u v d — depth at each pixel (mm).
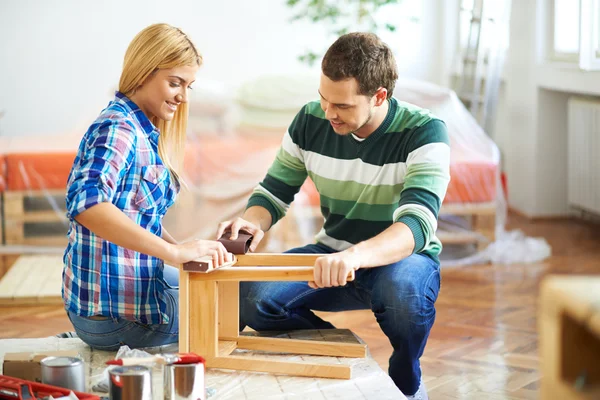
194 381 1519
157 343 1948
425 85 4523
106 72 5980
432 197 1896
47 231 4406
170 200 1920
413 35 6168
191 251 1694
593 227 5168
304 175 2242
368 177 2049
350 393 1678
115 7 5926
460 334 3111
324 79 1888
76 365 1561
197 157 4227
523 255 4336
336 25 6121
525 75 5562
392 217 2074
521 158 5676
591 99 5117
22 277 3781
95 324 1889
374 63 1878
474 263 4273
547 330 1007
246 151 4305
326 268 1657
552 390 1001
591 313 920
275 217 2197
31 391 1476
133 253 1837
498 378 2615
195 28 6020
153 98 1826
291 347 1913
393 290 1893
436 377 2633
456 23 6102
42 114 5961
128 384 1459
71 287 1864
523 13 5527
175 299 1916
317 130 2135
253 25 6059
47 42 5895
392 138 2016
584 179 5125
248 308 2059
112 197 1729
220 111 4492
